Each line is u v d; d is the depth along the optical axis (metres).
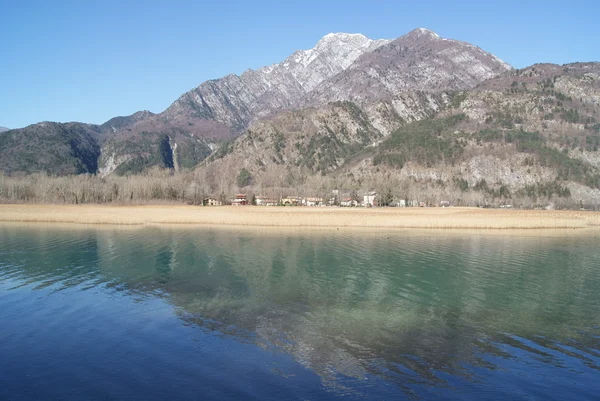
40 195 161.00
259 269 45.53
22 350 23.06
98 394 18.48
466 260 52.81
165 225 94.62
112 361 21.73
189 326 26.89
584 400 18.53
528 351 23.70
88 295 34.09
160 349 23.25
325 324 27.64
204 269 45.12
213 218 103.31
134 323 27.44
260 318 28.67
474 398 18.53
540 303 33.47
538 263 51.38
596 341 25.41
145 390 18.84
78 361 21.72
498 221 100.50
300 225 98.75
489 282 40.81
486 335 26.09
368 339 25.09
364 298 34.25
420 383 19.73
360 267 47.31
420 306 32.25
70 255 52.75
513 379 20.33
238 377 20.09
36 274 41.72
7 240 65.81
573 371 21.30
